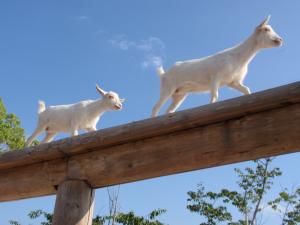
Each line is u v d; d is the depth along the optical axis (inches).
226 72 246.2
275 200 679.7
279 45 244.4
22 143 650.8
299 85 147.4
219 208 663.1
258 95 155.4
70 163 202.2
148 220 588.1
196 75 253.6
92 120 310.8
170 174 181.9
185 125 172.2
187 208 668.1
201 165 172.4
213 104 165.2
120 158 189.3
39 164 213.0
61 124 313.1
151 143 183.3
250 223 662.5
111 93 310.7
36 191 211.8
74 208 193.2
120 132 184.2
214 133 169.0
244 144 161.6
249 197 671.8
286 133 153.2
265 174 682.2
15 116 662.5
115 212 594.9
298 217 673.0
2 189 221.0
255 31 248.8
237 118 165.3
